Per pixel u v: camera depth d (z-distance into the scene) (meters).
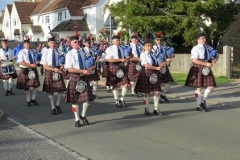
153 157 4.88
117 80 8.45
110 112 7.93
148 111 7.55
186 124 6.68
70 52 6.52
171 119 7.12
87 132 6.27
